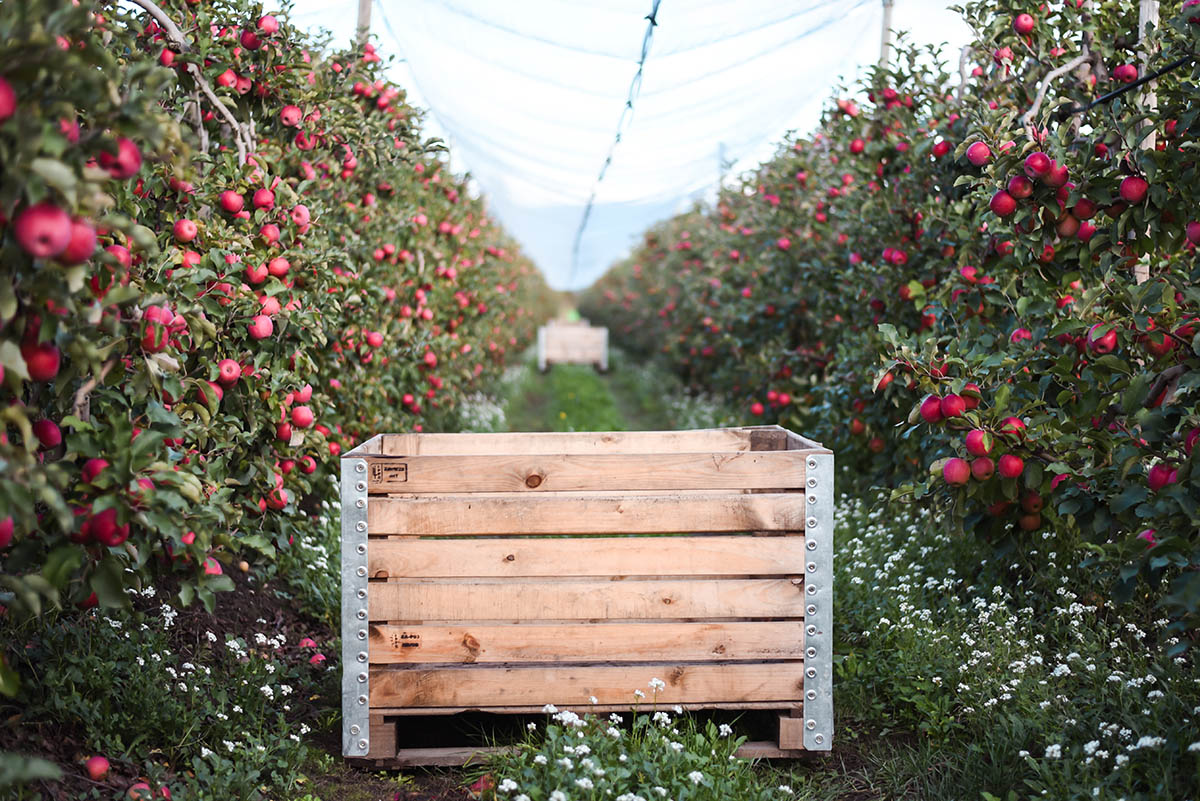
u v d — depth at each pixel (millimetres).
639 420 12547
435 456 3158
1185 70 3648
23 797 2512
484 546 3168
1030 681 3279
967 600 4266
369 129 5477
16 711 2904
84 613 3406
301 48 4523
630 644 3184
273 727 3379
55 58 1912
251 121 4387
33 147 1863
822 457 3211
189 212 3795
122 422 2445
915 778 3145
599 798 2711
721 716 3570
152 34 3961
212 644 3822
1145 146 3717
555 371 17203
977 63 5699
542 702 3188
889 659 3768
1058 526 3904
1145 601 3775
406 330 6770
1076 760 2779
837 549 5016
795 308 8203
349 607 3141
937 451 4375
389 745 3160
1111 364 3219
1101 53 4445
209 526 2736
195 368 3535
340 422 5664
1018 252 4090
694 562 3209
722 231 10781
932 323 5559
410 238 7074
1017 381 3830
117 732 2994
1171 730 2729
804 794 3078
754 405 7992
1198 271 3236
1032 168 3529
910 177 5754
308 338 4043
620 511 3189
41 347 2205
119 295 2375
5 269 2041
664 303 15156
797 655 3217
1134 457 3006
